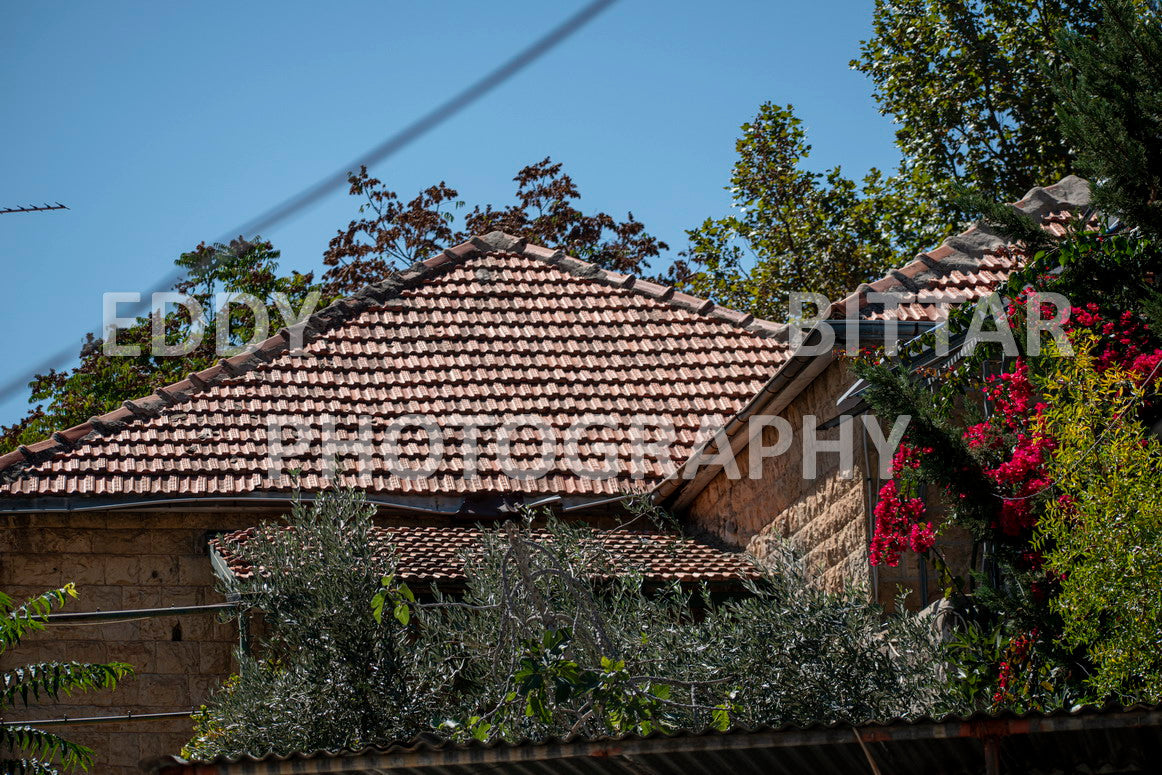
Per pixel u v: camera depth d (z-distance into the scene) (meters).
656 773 7.59
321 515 13.16
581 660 10.60
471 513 17.27
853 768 7.68
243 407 18.56
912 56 31.33
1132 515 9.04
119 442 17.77
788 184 33.06
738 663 10.57
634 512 16.19
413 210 34.91
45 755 11.45
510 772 7.50
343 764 7.16
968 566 13.12
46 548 17.02
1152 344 10.77
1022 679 10.08
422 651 11.92
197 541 17.30
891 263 31.69
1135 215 11.28
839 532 13.77
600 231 35.78
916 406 10.85
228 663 16.91
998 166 30.31
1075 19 29.75
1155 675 8.75
